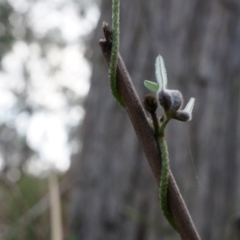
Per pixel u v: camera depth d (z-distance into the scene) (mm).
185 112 443
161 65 447
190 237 444
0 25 7168
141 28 1339
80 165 1422
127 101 450
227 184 1293
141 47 1329
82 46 6020
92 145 1389
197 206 1268
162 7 1331
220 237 1272
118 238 1286
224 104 1308
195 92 1296
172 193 447
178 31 1318
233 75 1324
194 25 1321
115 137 1344
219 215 1277
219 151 1295
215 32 1321
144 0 1351
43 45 7668
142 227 1264
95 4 5730
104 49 453
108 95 1386
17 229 1382
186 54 1309
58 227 1171
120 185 1312
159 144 448
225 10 1331
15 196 1438
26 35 7520
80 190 1392
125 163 1318
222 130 1302
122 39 1351
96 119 1396
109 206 1308
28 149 4004
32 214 1392
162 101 443
